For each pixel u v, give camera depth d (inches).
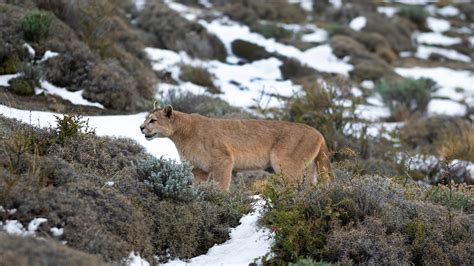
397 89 1955.0
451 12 3472.0
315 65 2262.6
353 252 653.3
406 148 1465.3
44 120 1031.0
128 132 1128.8
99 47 1573.6
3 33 1391.5
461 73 2566.4
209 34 2237.9
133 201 703.7
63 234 600.4
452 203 806.5
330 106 1507.1
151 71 1717.5
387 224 700.0
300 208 705.0
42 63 1379.2
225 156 884.0
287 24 2815.0
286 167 917.2
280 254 658.8
